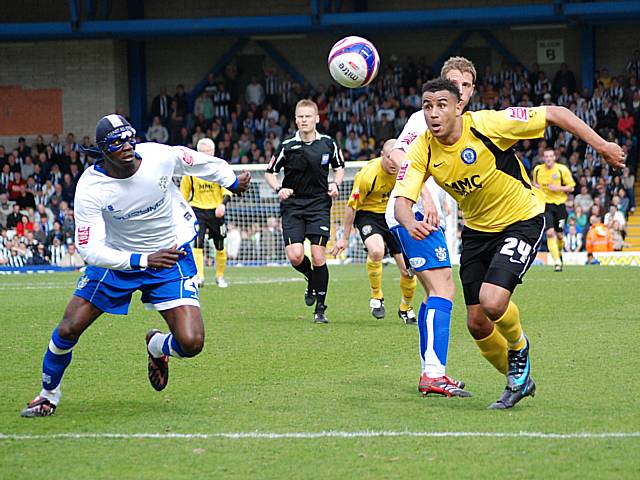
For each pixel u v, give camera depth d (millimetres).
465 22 61125
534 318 22734
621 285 31047
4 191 56969
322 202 23109
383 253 22422
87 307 12562
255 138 62344
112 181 12320
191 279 12906
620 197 51250
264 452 10477
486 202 12578
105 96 67562
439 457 10133
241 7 68125
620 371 15250
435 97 12023
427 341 13594
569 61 64688
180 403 13281
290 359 17250
